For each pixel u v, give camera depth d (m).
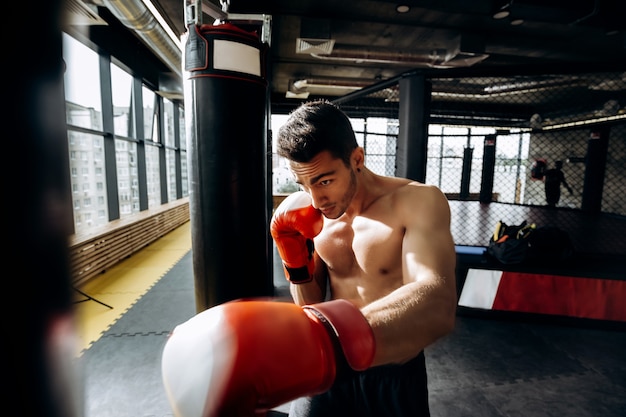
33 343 0.22
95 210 4.91
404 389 0.84
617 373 2.12
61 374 0.24
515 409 1.80
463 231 5.49
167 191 7.80
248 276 1.34
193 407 0.33
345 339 0.38
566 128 5.96
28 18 0.21
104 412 1.81
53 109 0.23
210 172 1.24
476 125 9.12
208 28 1.18
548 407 1.82
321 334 0.38
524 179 10.58
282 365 0.35
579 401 1.86
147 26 3.44
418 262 0.66
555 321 2.74
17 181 0.21
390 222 0.83
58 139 0.24
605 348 2.41
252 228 1.33
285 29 4.58
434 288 0.55
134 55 5.66
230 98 1.21
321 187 0.70
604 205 8.45
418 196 0.80
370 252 0.85
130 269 4.43
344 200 0.74
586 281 2.72
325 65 6.16
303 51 4.48
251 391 0.34
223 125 1.22
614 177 8.18
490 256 3.12
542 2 2.75
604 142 7.38
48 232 0.23
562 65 2.60
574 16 2.81
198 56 1.18
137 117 6.18
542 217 6.84
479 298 2.87
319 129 0.66
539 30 4.49
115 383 2.05
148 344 2.50
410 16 4.14
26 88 0.21
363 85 6.15
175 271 4.34
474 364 2.21
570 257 2.92
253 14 1.94
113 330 2.71
